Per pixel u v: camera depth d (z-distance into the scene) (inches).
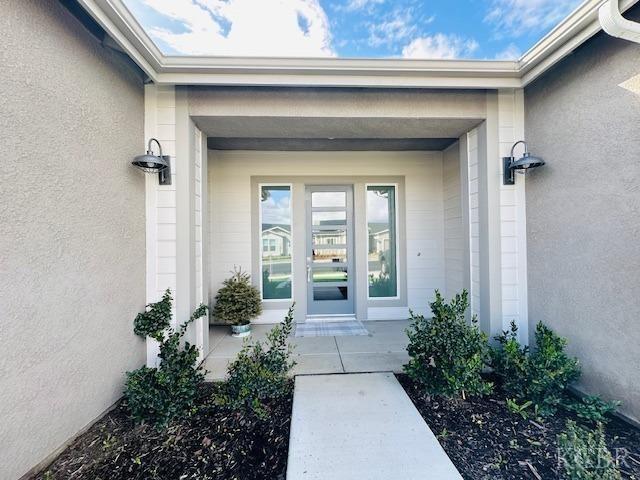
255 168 176.6
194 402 87.6
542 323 101.3
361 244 181.8
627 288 74.0
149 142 99.3
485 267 114.3
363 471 60.9
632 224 72.5
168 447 69.3
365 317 181.5
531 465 62.0
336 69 96.0
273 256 180.7
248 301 153.6
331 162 179.8
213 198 174.7
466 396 89.4
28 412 59.6
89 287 76.7
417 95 109.6
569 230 90.4
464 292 92.3
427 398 89.0
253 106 107.3
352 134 125.8
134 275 97.4
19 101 58.0
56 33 66.9
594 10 72.4
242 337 148.0
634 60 71.4
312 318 183.0
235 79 98.5
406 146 170.7
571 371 82.3
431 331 86.9
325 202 185.2
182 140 106.8
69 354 69.9
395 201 184.7
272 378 86.4
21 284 58.4
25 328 59.1
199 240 118.5
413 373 90.0
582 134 85.3
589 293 84.0
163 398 78.4
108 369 83.7
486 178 112.3
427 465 62.4
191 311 108.6
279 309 178.7
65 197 69.2
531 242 106.1
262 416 79.8
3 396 54.9
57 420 66.3
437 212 183.9
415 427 75.3
